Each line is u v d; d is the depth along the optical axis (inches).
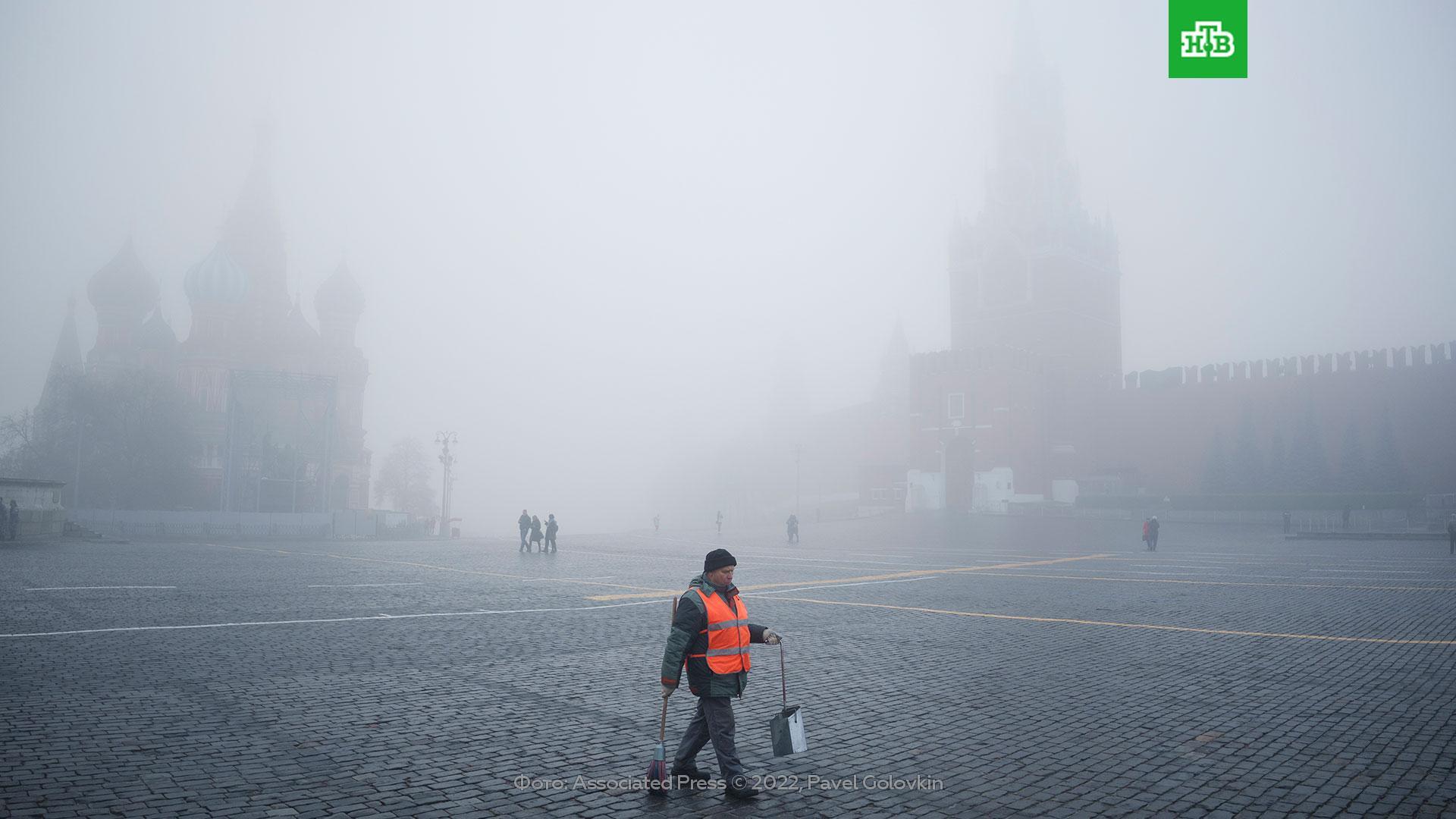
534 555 1236.5
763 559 1168.8
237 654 398.6
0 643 409.4
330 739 259.3
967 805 208.7
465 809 201.6
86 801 201.6
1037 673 371.2
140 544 1432.1
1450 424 2235.5
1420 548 1381.6
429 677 354.9
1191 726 283.9
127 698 306.5
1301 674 370.0
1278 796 214.8
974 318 3324.3
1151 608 602.5
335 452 3189.0
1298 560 1119.0
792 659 405.1
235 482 2305.6
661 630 492.4
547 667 381.1
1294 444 2373.3
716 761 244.8
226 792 209.9
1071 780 228.1
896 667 386.3
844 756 248.8
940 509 2682.1
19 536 1352.1
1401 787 221.3
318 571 906.1
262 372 2351.1
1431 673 372.8
